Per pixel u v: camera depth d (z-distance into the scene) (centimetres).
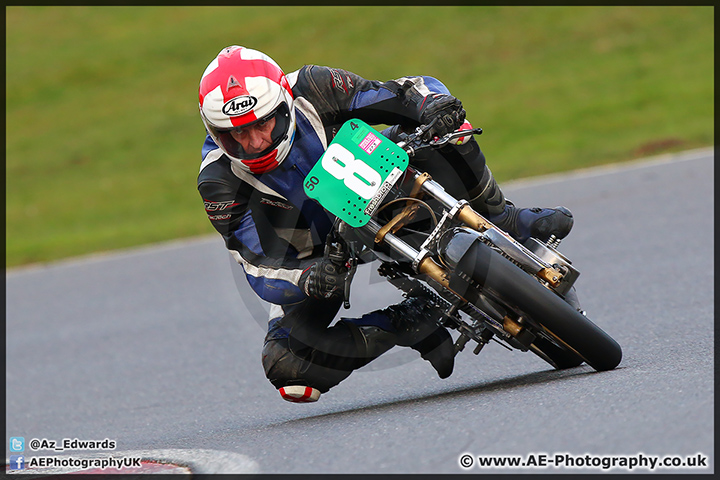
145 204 5322
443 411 1188
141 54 8094
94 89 7669
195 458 1179
